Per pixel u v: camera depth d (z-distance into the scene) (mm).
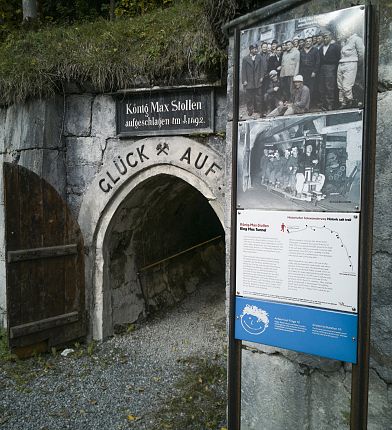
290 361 2666
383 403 2283
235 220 2305
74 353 4797
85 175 5051
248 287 2238
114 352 4836
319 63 2064
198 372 4312
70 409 3680
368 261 1875
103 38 4914
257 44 2258
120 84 4688
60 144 5062
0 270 5164
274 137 2215
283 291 2133
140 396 3889
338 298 1971
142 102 4668
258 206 2254
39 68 4883
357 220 1931
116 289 5305
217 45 4004
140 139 4742
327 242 2010
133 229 5477
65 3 8367
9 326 4387
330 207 2041
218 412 3547
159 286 6168
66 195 5148
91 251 5059
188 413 3557
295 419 2654
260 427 2848
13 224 4383
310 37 2086
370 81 1863
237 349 2289
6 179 4324
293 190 2152
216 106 4328
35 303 4590
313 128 2096
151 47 4512
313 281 2041
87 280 5090
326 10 2357
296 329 2086
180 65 4316
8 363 4457
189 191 5926
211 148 4367
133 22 5145
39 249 4578
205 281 7121
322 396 2508
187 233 6910
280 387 2725
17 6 8180
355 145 1969
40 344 4727
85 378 4242
